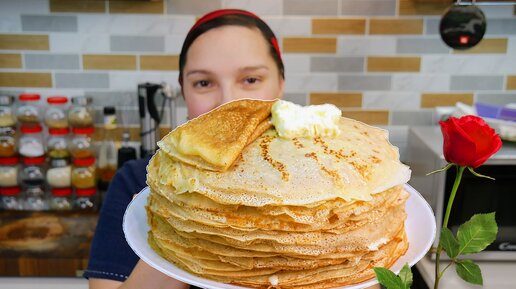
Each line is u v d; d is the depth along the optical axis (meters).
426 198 1.37
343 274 0.58
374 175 0.59
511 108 1.37
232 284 0.58
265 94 1.12
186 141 0.60
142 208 0.75
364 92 1.75
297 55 1.71
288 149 0.60
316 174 0.57
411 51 1.71
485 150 0.54
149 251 0.64
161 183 0.61
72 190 1.68
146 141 1.66
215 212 0.57
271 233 0.56
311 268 0.58
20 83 1.72
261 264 0.57
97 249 1.10
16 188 1.67
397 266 0.60
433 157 1.29
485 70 1.74
